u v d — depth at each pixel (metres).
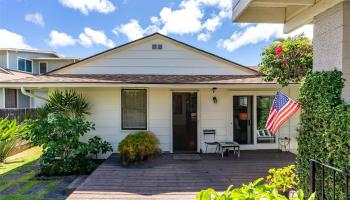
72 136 7.68
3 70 17.30
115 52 9.89
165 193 5.41
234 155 9.10
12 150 9.85
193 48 9.96
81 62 9.90
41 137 7.62
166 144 9.57
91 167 7.87
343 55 3.57
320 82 3.80
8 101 16.22
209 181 6.23
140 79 8.92
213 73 10.07
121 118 9.45
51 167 7.70
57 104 8.64
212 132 9.65
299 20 4.54
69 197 5.18
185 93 9.71
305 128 4.21
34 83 8.34
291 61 7.99
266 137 9.98
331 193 3.51
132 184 6.00
